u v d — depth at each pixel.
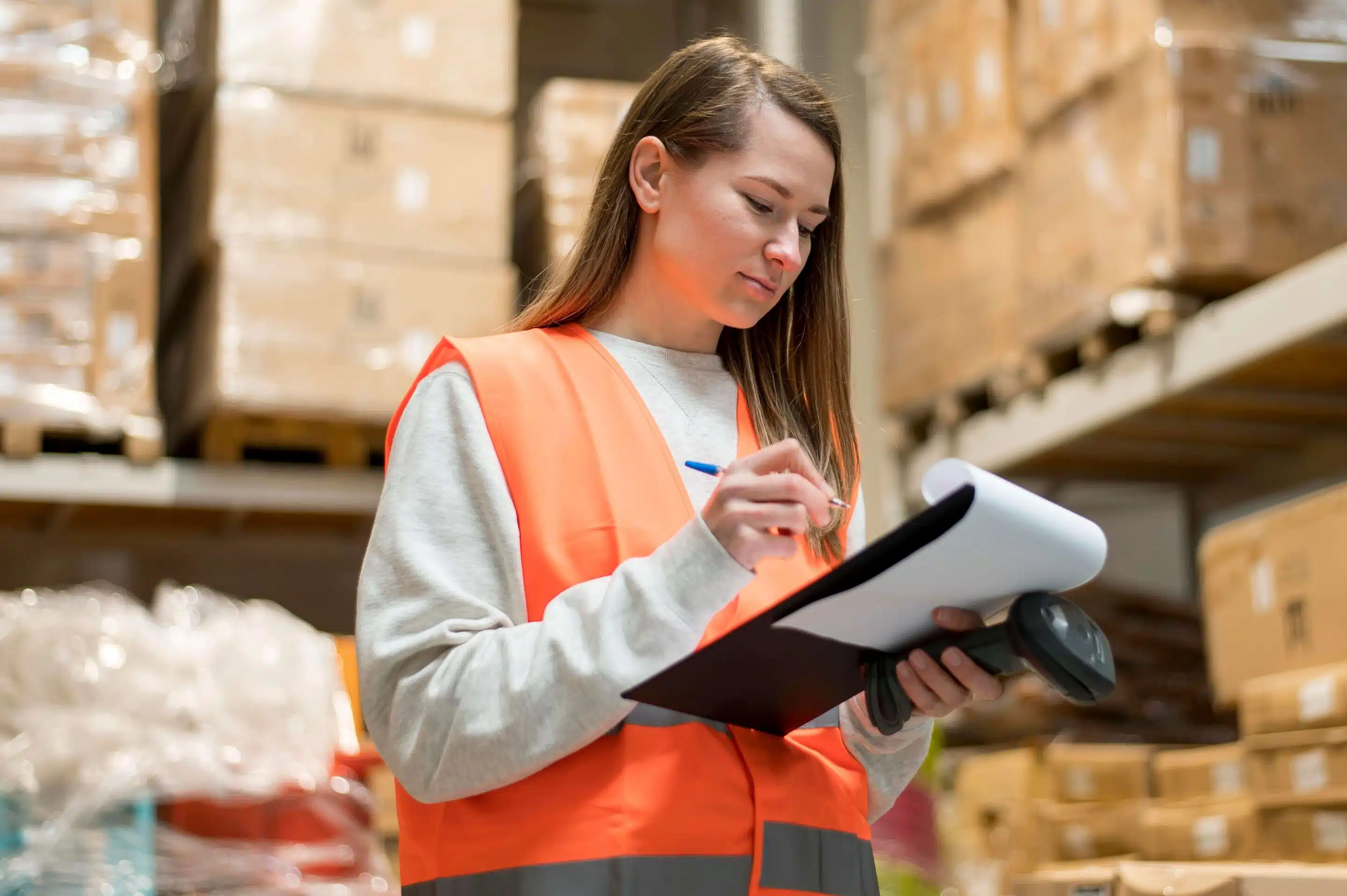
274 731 2.53
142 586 4.39
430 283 3.65
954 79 3.98
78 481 3.51
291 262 3.55
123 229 3.46
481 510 1.20
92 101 3.48
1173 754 2.88
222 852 2.37
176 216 4.03
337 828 2.50
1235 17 3.23
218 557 4.47
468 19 3.82
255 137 3.56
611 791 1.09
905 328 4.19
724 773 1.13
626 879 1.06
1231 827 2.61
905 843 2.92
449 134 3.75
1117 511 4.68
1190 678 3.65
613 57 5.09
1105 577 4.67
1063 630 1.06
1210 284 3.24
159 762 2.35
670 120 1.33
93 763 2.31
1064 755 3.12
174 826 2.38
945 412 4.02
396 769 1.15
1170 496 4.60
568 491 1.20
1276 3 3.27
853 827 1.22
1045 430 3.71
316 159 3.62
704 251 1.27
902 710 1.17
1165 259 3.14
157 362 4.29
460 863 1.12
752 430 1.38
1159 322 3.22
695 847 1.10
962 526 0.98
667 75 1.37
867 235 4.51
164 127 4.19
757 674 1.08
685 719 1.14
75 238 3.42
